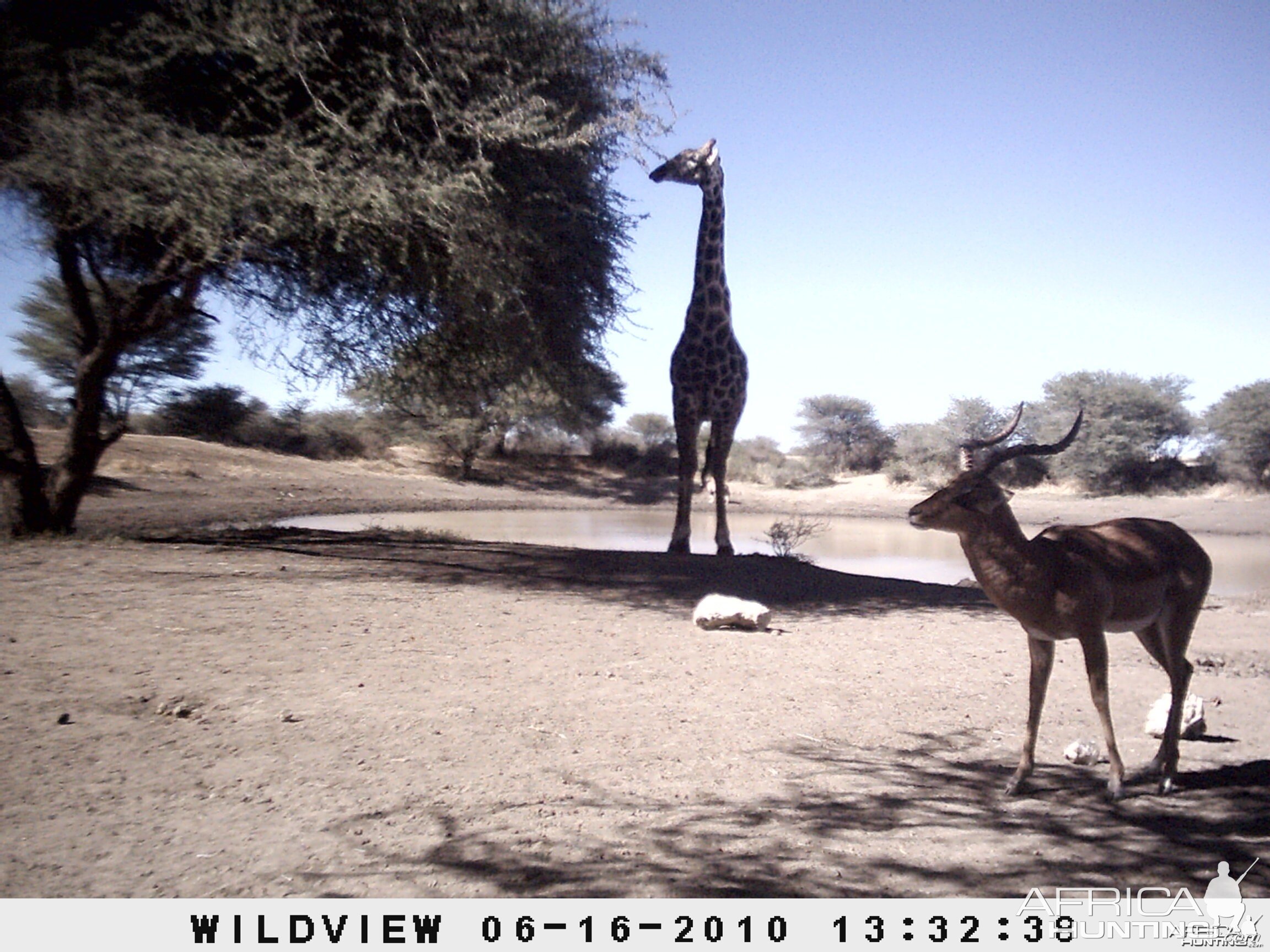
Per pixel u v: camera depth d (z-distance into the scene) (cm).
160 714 670
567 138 1377
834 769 625
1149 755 672
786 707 763
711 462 1731
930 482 4678
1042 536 595
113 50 1334
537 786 575
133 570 1248
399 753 619
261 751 610
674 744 662
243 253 1370
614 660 889
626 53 1543
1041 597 554
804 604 1259
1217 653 1008
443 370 1769
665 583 1378
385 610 1062
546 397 1898
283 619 987
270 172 1273
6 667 752
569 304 1619
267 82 1325
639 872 468
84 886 436
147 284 1509
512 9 1395
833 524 3512
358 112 1353
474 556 1619
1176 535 608
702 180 1662
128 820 503
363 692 746
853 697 798
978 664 930
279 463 3931
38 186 1313
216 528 2261
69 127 1238
